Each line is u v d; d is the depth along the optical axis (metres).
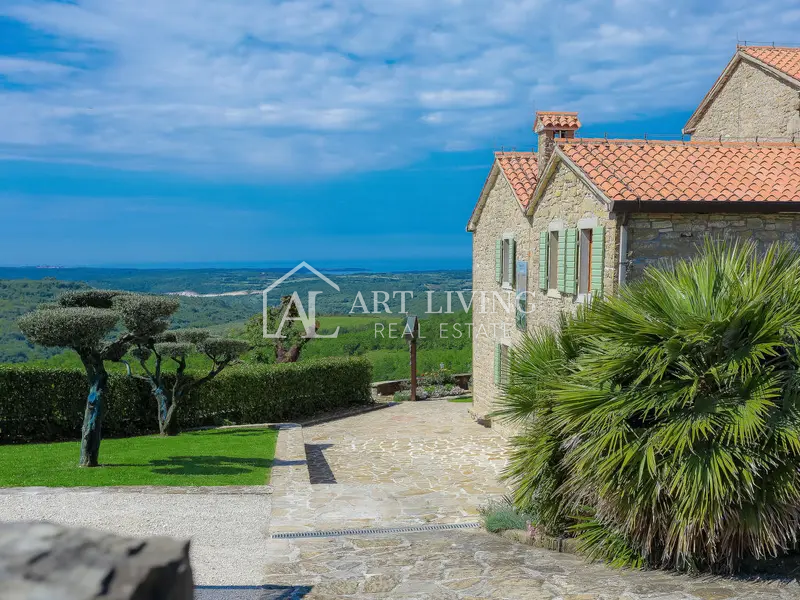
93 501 9.66
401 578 6.39
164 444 15.70
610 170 12.77
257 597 5.88
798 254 7.76
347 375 24.52
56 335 11.60
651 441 6.84
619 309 7.73
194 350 17.91
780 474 6.41
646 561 7.06
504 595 5.74
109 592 1.08
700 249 11.96
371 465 15.77
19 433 16.80
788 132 16.31
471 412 22.30
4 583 1.06
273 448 15.20
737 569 6.66
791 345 6.88
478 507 10.64
